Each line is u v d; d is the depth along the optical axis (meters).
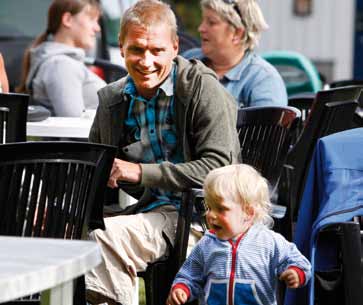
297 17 31.58
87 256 6.07
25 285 5.61
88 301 9.39
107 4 22.59
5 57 21.69
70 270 5.90
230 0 13.02
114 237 9.39
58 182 8.15
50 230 8.17
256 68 13.12
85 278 9.13
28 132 11.77
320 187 9.08
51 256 6.01
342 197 8.84
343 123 11.23
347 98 11.25
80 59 15.59
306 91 21.77
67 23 15.70
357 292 8.64
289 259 8.53
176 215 9.72
